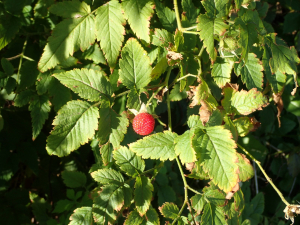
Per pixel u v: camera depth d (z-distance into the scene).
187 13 0.55
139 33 0.50
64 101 0.56
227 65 0.53
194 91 0.51
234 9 0.55
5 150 0.63
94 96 0.48
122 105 0.58
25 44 0.59
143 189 0.49
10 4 0.56
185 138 0.47
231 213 0.51
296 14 0.71
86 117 0.47
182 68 0.53
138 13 0.50
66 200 0.60
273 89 0.53
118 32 0.50
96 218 0.48
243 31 0.49
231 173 0.46
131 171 0.50
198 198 0.50
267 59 0.52
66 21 0.51
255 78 0.53
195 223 0.50
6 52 0.60
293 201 0.75
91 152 0.72
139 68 0.49
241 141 0.71
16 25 0.56
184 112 0.68
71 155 0.69
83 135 0.47
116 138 0.48
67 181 0.60
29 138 0.65
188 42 0.54
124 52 0.49
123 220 0.60
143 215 0.49
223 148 0.46
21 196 0.66
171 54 0.51
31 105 0.56
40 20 0.59
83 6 0.51
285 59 0.52
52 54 0.50
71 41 0.51
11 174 0.63
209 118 0.49
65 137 0.47
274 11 0.75
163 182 0.62
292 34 0.76
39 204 0.66
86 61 0.58
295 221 0.77
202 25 0.48
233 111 0.52
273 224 0.76
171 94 0.58
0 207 0.65
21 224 0.65
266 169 0.83
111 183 0.49
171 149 0.48
